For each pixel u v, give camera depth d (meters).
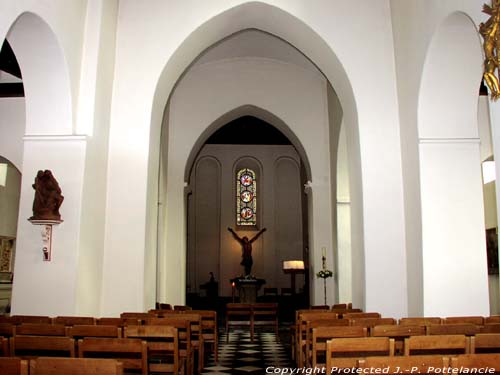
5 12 5.83
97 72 8.03
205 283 22.78
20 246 7.34
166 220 13.25
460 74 7.39
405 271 8.34
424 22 7.41
